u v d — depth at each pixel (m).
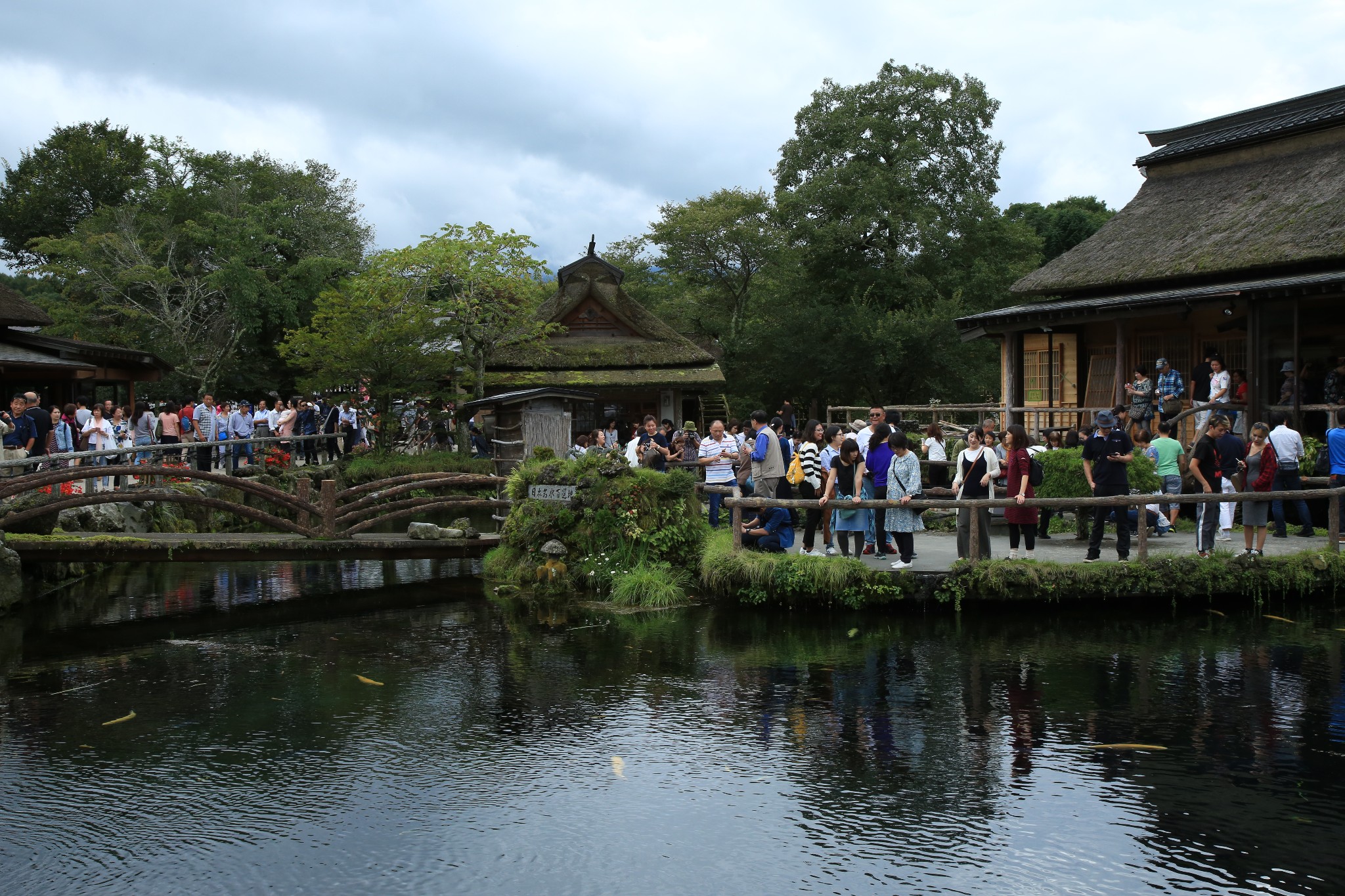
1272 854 5.91
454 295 31.36
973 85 43.38
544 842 6.18
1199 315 20.30
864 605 11.84
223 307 39.91
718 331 49.03
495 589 14.34
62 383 25.97
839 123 42.31
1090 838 6.12
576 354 36.06
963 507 11.50
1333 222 18.23
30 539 13.31
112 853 6.06
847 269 44.19
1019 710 8.37
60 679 9.78
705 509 15.29
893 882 5.64
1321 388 17.48
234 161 48.62
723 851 6.03
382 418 28.97
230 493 20.02
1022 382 21.83
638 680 9.43
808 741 7.77
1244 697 8.61
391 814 6.59
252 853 6.05
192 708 8.79
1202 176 23.19
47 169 47.00
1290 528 14.95
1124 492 11.83
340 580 15.60
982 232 42.81
